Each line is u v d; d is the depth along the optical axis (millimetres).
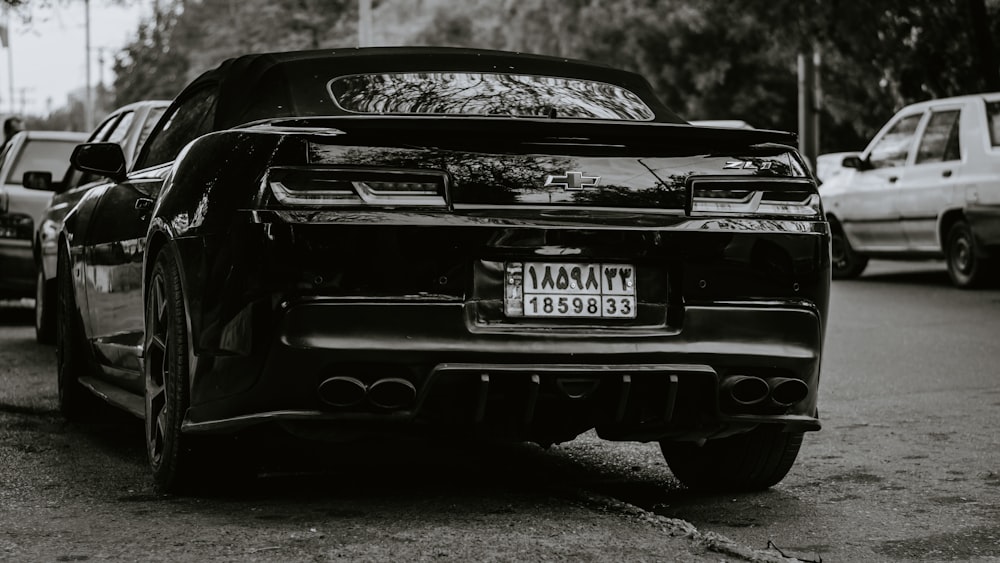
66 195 9812
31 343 10969
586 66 5656
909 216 15898
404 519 4578
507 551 4129
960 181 15117
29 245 12305
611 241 4496
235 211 4422
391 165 4387
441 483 5262
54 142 12922
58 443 6250
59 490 5109
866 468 5734
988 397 7867
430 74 5316
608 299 4516
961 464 5812
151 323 5215
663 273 4594
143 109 8328
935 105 15836
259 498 4934
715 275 4613
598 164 4570
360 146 4391
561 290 4477
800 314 4707
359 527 4457
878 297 14617
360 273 4320
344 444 6180
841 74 28234
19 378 8711
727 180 4688
